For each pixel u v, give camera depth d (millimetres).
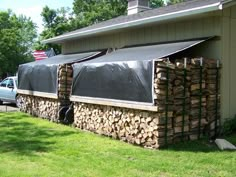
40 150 5629
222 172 4344
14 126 8094
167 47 6719
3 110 11477
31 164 4785
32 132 7289
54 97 8711
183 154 5211
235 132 6270
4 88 12945
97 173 4336
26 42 42531
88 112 7449
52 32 26266
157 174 4293
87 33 9164
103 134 6953
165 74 5547
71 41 11094
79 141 6340
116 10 29031
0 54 25250
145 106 5707
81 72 7574
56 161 4918
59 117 8562
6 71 26297
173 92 5691
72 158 5082
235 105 6406
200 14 6109
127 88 6133
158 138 5578
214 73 6121
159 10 8891
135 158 5066
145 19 7098
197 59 5930
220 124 6230
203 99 6035
